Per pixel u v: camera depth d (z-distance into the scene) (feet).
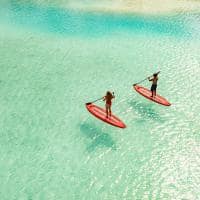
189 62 101.81
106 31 124.06
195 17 147.64
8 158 56.24
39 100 74.84
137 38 119.44
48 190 50.14
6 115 68.44
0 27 120.47
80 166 55.67
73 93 78.69
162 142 63.26
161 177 54.54
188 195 50.98
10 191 49.47
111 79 87.30
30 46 105.60
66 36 116.26
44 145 60.13
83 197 49.32
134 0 170.40
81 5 156.25
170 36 123.65
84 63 95.96
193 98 80.38
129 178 53.88
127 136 64.39
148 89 82.58
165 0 174.60
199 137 65.36
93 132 64.75
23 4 152.15
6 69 88.63
